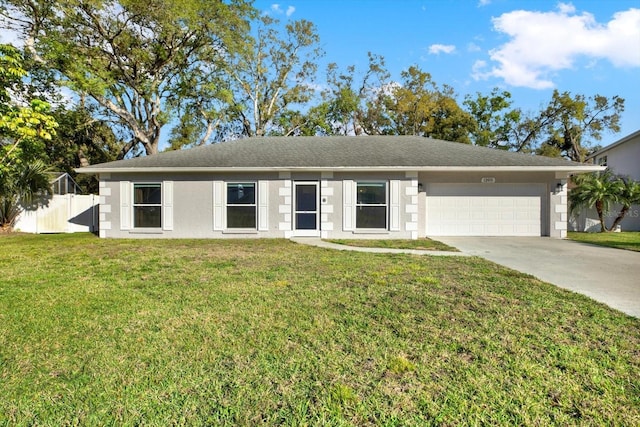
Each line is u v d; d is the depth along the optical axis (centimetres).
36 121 788
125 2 1614
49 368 267
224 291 482
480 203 1273
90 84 1662
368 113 2986
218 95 2164
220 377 254
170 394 233
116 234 1226
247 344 309
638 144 1847
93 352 294
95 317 377
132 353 292
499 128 3086
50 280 551
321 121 2709
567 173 1239
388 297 450
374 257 780
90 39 1773
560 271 625
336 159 1238
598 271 625
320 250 904
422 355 288
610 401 224
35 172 1372
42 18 1659
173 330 341
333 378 253
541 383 245
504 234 1270
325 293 470
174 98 2128
